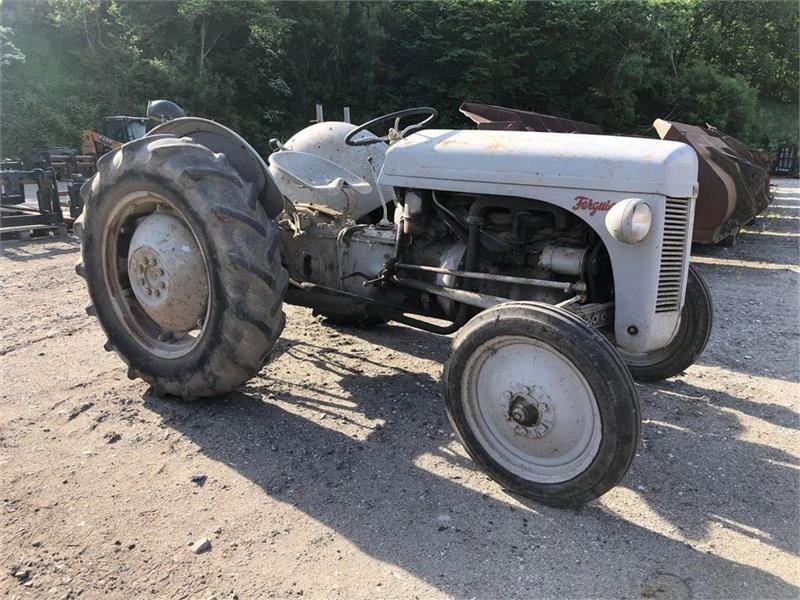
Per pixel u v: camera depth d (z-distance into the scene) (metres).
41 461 3.09
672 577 2.36
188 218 3.33
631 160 2.92
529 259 3.41
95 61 26.02
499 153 3.24
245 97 27.16
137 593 2.24
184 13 25.48
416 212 3.60
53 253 8.41
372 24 26.95
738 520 2.73
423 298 3.83
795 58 35.09
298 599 2.22
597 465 2.61
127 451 3.21
